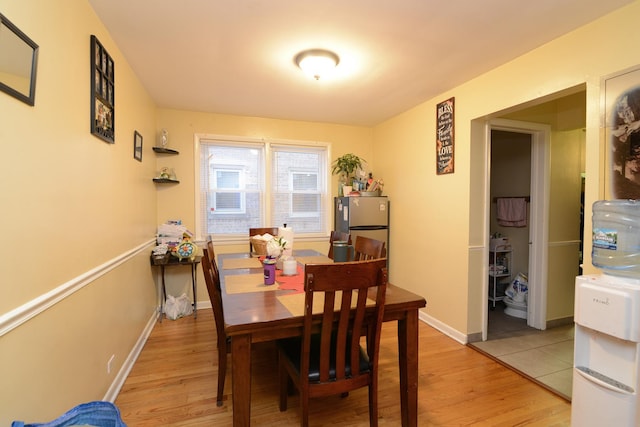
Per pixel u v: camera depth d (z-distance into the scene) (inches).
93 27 68.1
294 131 158.6
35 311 45.7
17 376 41.9
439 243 121.7
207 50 86.5
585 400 59.1
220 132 146.9
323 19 71.6
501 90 94.8
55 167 52.2
